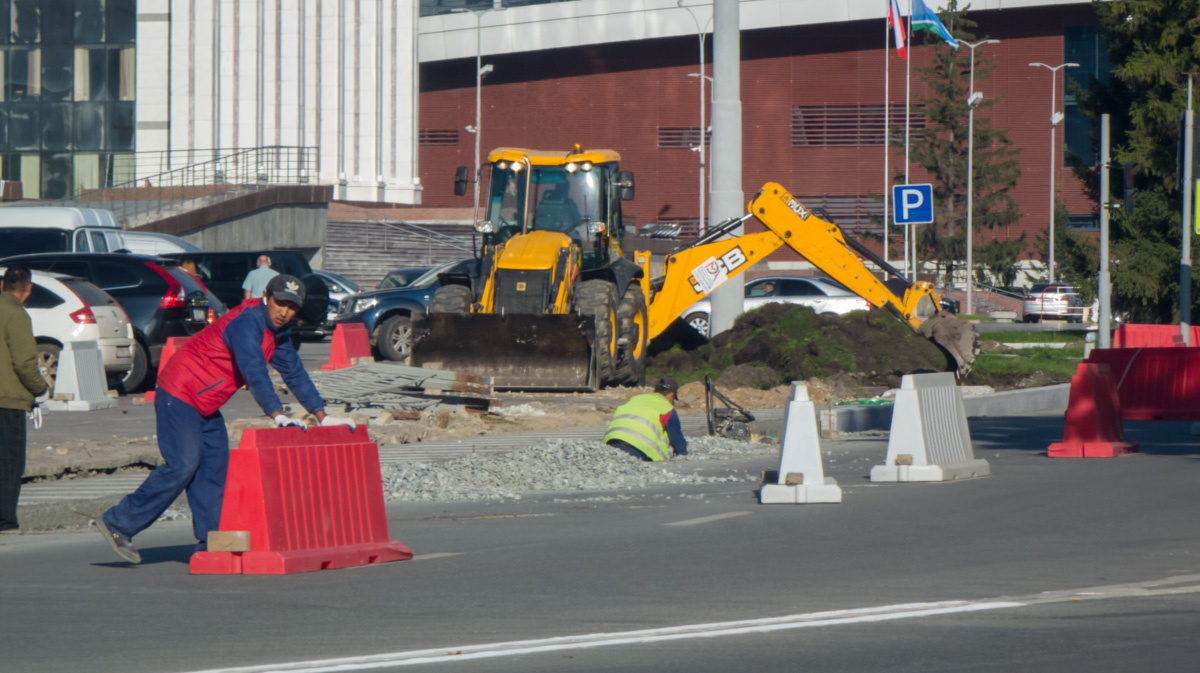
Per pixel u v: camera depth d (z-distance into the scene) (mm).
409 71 197625
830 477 32594
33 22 155500
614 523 26938
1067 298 163625
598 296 55219
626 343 57250
